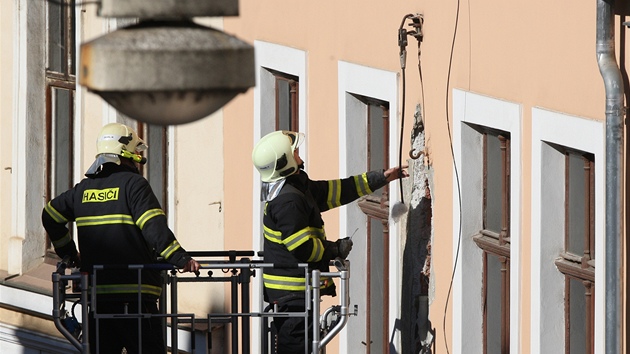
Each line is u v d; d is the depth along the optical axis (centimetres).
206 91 1099
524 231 2159
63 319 2398
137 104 1109
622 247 1869
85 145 3728
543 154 2098
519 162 2159
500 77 2219
